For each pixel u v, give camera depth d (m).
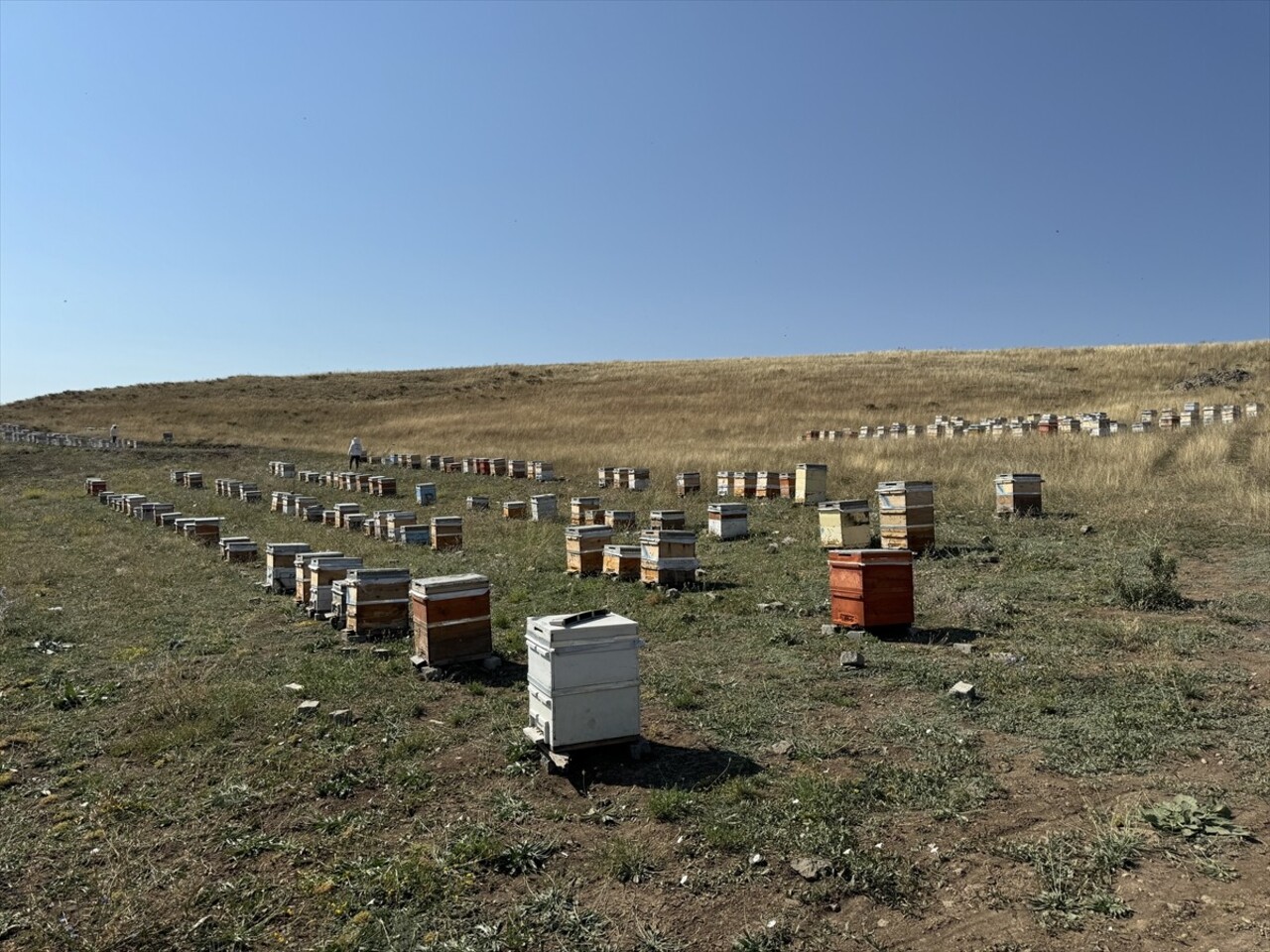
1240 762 6.09
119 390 91.75
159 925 4.77
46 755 7.42
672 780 6.38
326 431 65.88
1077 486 20.66
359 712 8.22
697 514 22.52
